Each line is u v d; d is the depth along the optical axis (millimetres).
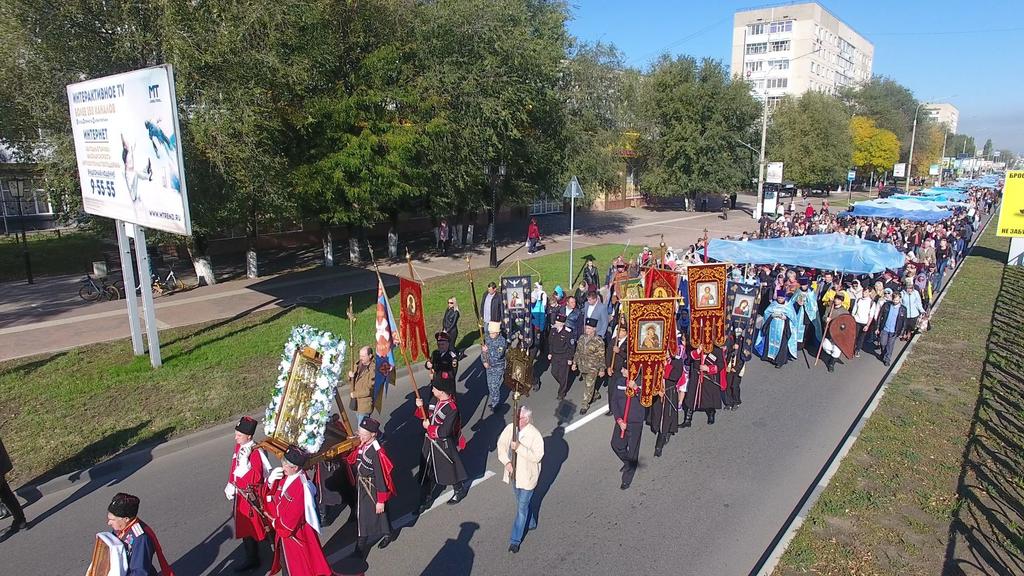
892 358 14805
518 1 26484
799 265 17016
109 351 13508
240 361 12945
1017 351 14594
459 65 23188
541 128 28578
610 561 6773
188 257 25547
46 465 8695
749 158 47656
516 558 6824
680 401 9773
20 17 15531
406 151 20594
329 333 7012
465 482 8242
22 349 13656
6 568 6664
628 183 53281
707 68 45750
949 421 10336
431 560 6793
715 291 10648
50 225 33312
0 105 16875
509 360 8555
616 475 8758
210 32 16500
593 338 11086
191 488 8344
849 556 6637
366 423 6684
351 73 21312
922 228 25875
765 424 10664
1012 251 27922
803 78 100000
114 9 16203
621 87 31578
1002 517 7461
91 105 12352
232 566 6727
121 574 5133
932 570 6441
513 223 41188
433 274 23266
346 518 7695
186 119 16828
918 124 90125
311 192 19781
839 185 79750
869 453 9078
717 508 7883
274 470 6164
